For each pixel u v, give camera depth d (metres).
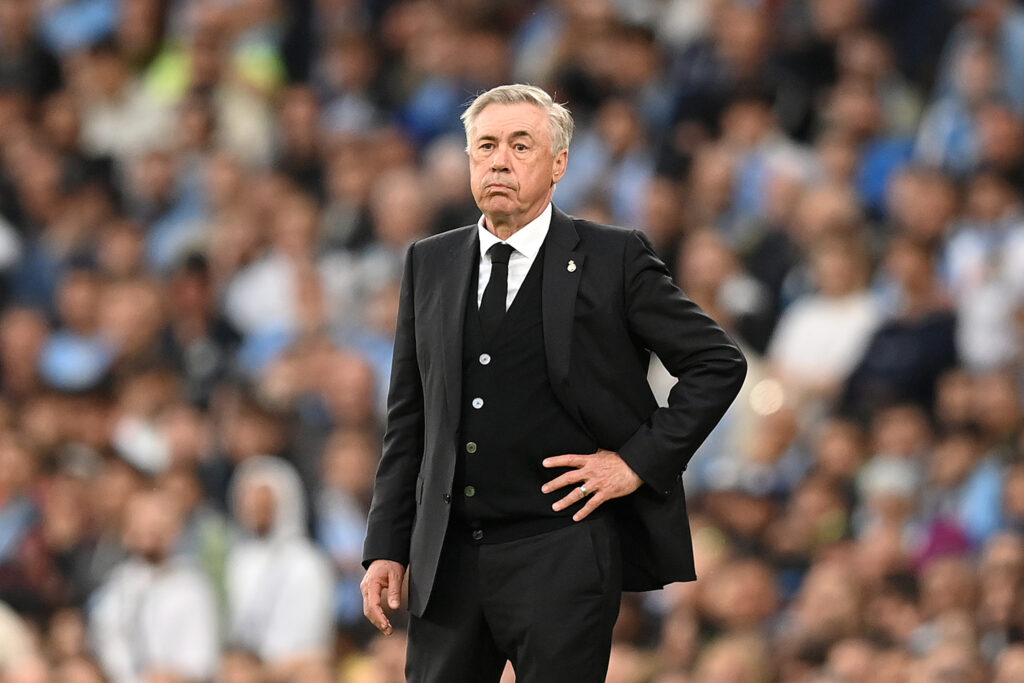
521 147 15.95
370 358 40.03
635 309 16.02
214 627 34.28
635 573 16.44
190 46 52.97
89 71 54.59
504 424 15.90
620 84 45.50
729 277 37.03
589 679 15.73
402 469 16.59
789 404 34.75
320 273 44.03
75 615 36.06
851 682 27.28
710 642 29.84
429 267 16.53
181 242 46.97
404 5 52.28
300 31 53.41
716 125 42.34
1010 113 37.72
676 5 47.72
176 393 42.09
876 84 40.91
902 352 33.81
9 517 37.38
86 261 48.31
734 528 31.97
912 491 31.17
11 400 44.19
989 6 40.41
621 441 15.98
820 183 39.03
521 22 50.03
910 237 36.28
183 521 35.56
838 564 29.73
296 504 35.56
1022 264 34.91
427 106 48.31
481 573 15.98
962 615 27.80
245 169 49.47
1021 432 31.42
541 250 16.14
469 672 16.19
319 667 32.31
